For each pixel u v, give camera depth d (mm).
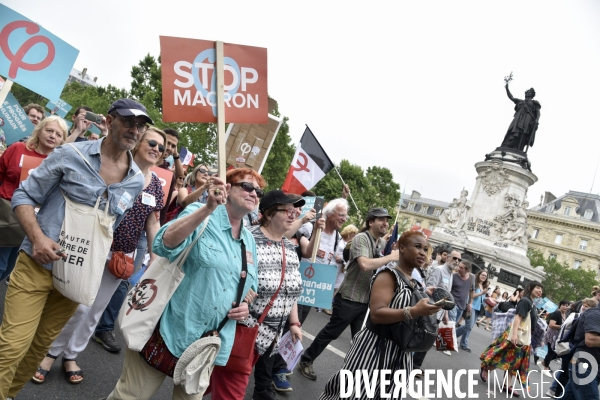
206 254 2840
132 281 6137
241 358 3359
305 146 6898
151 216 4305
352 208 59750
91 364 4719
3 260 4801
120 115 3037
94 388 4242
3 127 7523
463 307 9922
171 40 3719
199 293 2832
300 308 6160
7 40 5574
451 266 9047
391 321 3584
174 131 6301
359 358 3721
